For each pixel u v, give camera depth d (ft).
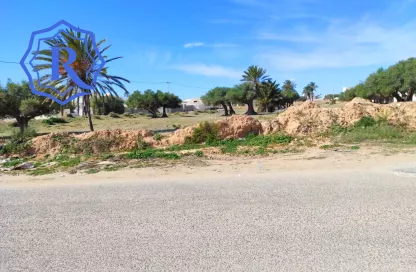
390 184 20.43
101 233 14.11
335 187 20.16
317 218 14.84
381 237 12.66
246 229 13.89
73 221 15.75
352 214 15.20
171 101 266.36
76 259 11.78
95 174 28.96
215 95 251.19
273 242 12.54
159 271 10.73
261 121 48.52
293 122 46.85
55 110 112.98
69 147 42.04
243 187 21.09
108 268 11.06
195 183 23.00
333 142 41.19
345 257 11.18
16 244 13.26
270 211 16.02
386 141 40.34
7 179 28.60
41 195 21.29
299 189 19.99
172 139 45.03
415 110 48.62
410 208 15.78
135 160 35.55
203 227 14.30
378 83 155.12
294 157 33.71
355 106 49.75
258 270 10.52
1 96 99.19
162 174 27.55
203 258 11.48
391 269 10.32
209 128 45.47
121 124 150.20
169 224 14.84
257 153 36.86
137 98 256.73
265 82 244.83
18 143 43.34
